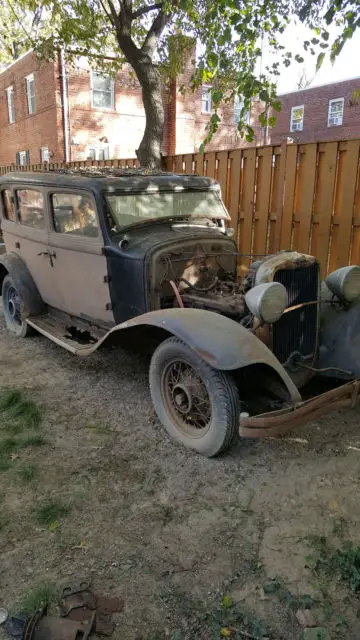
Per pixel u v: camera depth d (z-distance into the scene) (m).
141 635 1.92
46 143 17.25
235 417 2.91
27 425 3.53
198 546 2.39
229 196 6.46
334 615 2.00
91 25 8.24
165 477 2.94
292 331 3.34
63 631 1.87
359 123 21.41
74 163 10.71
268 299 2.93
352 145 4.93
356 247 5.18
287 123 24.56
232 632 1.92
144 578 2.19
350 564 2.21
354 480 2.89
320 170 5.30
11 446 3.25
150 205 4.08
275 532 2.48
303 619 1.97
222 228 4.55
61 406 3.86
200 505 2.69
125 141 17.56
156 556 2.33
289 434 3.41
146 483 2.89
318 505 2.68
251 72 4.10
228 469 3.01
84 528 2.51
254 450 3.21
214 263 4.00
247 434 2.71
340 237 5.25
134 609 2.04
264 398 3.31
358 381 3.06
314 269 3.43
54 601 2.07
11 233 5.31
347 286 3.45
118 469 3.02
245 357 2.78
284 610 2.03
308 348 3.49
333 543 2.40
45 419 3.65
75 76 15.98
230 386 2.90
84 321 4.52
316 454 3.17
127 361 4.79
